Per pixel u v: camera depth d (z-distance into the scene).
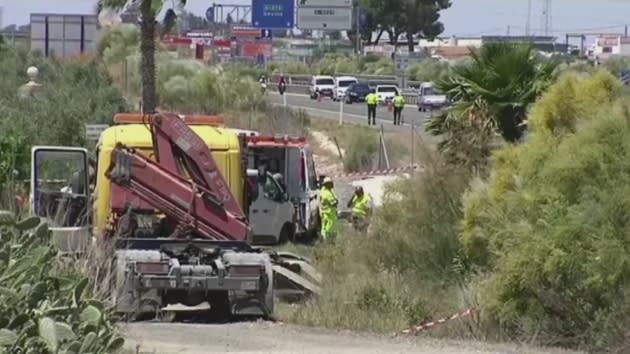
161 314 55.47
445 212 63.94
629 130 51.34
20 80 167.12
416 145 90.19
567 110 57.03
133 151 59.59
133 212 59.66
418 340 50.25
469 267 58.47
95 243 49.28
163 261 55.09
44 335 25.25
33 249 29.00
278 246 94.31
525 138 62.00
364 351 46.31
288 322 55.84
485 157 67.19
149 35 127.50
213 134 64.75
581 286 48.31
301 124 184.00
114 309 38.75
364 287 58.78
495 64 70.75
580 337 48.53
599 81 57.62
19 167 73.31
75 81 168.75
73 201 61.56
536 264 49.34
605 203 48.66
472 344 49.06
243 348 46.47
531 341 49.62
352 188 115.25
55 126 105.12
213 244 58.84
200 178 60.03
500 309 51.03
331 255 70.31
